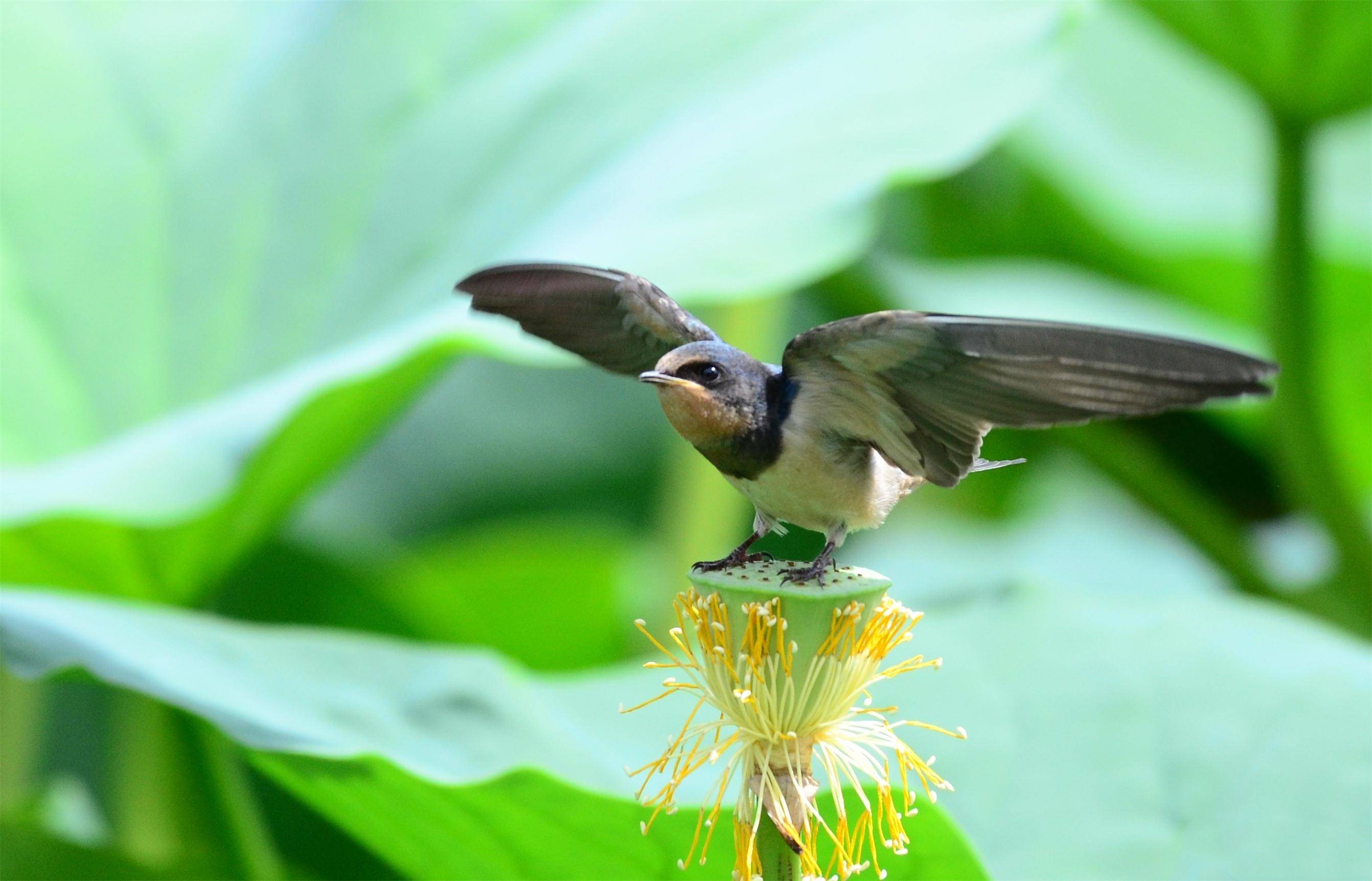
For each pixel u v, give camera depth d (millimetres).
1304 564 5508
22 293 4258
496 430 6496
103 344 4270
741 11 4434
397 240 4258
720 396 3943
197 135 4695
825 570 3930
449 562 5812
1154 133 7176
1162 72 7367
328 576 4988
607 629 6055
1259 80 4430
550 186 4207
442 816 3977
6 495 4090
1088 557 6117
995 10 4195
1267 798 4023
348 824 4016
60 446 4191
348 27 4746
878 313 3904
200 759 4145
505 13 4707
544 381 6602
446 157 4371
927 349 3906
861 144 4145
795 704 3918
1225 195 6812
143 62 4855
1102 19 7398
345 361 4105
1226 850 4008
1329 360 6230
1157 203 6703
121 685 3990
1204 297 6738
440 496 6344
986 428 3920
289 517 4160
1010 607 4125
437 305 4172
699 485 4898
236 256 4422
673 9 4508
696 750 3926
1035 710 4070
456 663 4074
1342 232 6441
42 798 4195
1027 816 4031
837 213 4117
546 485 6430
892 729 3930
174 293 4352
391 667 4066
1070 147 6789
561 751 4047
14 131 4582
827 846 3984
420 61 4617
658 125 4207
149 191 4574
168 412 4211
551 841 3975
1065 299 5660
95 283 4340
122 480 4078
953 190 6703
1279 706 4055
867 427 3939
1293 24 4219
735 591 3918
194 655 4035
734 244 4113
